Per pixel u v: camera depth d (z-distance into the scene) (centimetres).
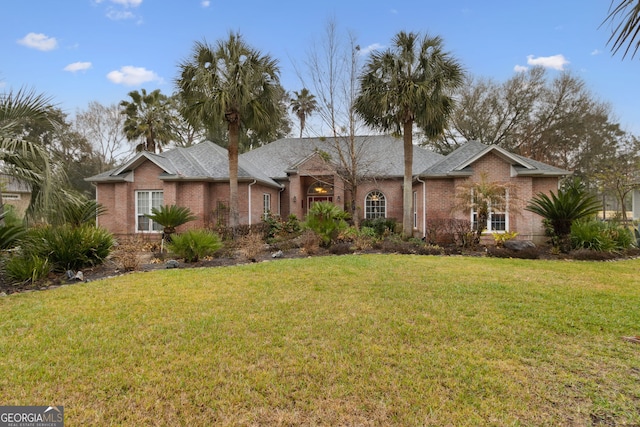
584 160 2920
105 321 494
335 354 387
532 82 2994
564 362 370
